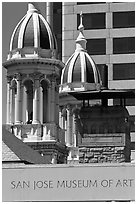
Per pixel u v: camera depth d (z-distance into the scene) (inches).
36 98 3501.5
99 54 5152.6
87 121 2137.1
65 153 3649.1
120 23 5172.2
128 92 2175.2
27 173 1720.0
